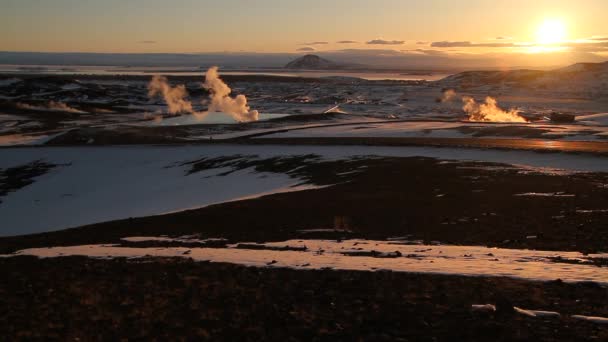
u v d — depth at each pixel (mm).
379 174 47000
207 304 14328
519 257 19266
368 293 14820
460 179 42531
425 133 85250
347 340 11555
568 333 11414
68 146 73500
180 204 45688
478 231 25750
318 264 18547
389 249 21656
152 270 18531
